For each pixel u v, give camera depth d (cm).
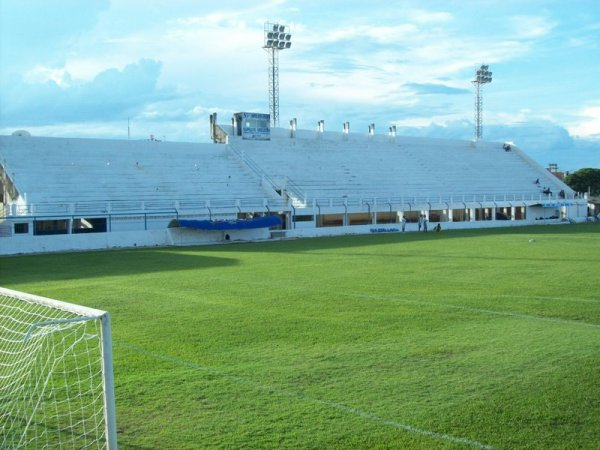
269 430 696
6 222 3572
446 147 7825
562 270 2138
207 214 4422
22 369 918
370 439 667
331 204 5141
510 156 8206
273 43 7175
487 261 2497
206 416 742
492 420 715
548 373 894
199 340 1130
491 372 903
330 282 1906
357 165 6438
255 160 5800
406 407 762
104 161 4794
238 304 1520
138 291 1767
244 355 1020
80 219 3931
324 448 646
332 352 1030
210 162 5397
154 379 891
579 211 7206
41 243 3456
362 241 3944
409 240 3953
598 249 3050
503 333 1155
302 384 859
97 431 701
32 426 722
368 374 902
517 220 6359
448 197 6222
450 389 827
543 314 1338
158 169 4966
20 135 4784
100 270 2381
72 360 985
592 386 832
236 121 6191
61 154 4653
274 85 7288
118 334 1183
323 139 6794
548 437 665
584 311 1365
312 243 3853
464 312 1371
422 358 985
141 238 3872
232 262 2631
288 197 5125
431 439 664
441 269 2227
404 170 6694
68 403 793
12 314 1287
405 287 1770
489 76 8862
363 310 1412
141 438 680
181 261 2716
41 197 4053
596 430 683
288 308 1452
